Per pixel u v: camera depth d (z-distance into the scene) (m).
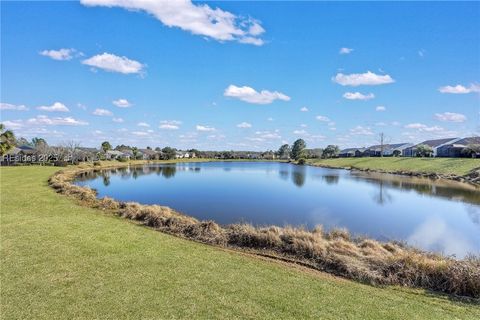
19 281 7.37
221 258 9.84
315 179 48.09
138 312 6.23
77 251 9.61
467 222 20.20
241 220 19.39
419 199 29.03
